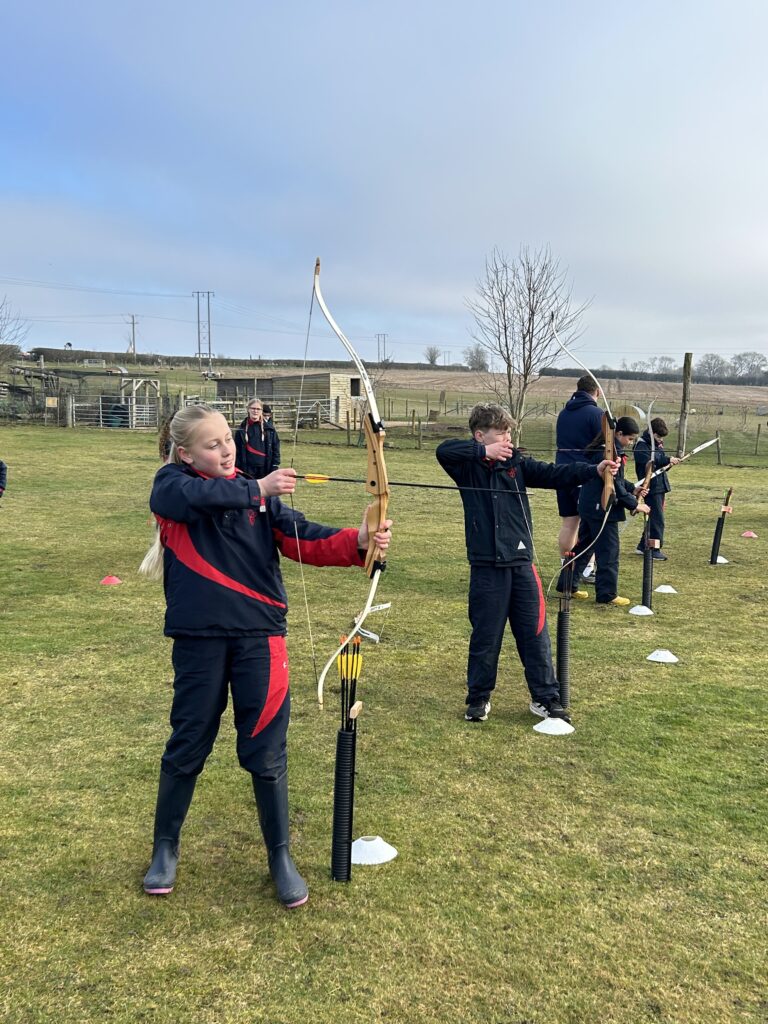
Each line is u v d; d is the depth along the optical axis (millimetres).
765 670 6012
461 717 5020
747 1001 2650
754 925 3049
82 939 2895
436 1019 2547
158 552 3283
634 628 7180
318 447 27578
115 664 5867
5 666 5777
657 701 5328
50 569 8992
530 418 39312
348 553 3166
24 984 2666
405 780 4152
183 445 3109
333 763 4332
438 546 11023
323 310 3199
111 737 4613
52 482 16953
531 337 27047
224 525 3051
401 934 2947
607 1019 2561
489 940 2924
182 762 3156
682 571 9703
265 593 3137
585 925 3021
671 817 3824
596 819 3795
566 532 8062
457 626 7117
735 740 4711
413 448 27125
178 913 3051
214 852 3461
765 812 3883
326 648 6438
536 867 3395
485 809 3867
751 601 8219
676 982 2732
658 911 3117
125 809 3809
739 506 15727
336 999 2625
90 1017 2533
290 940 2906
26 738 4578
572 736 4738
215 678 3105
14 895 3139
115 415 35625
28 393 42344
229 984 2686
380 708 5148
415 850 3504
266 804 3158
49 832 3594
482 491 4809
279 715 3168
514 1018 2559
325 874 3318
